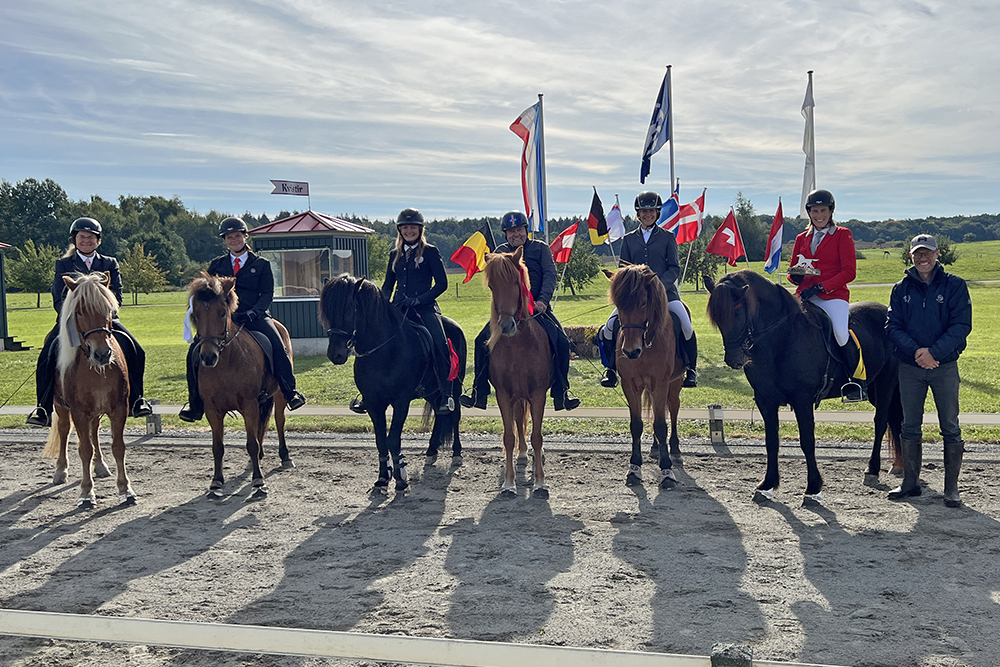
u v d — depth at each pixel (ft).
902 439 22.18
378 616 14.57
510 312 22.07
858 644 12.95
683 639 13.26
